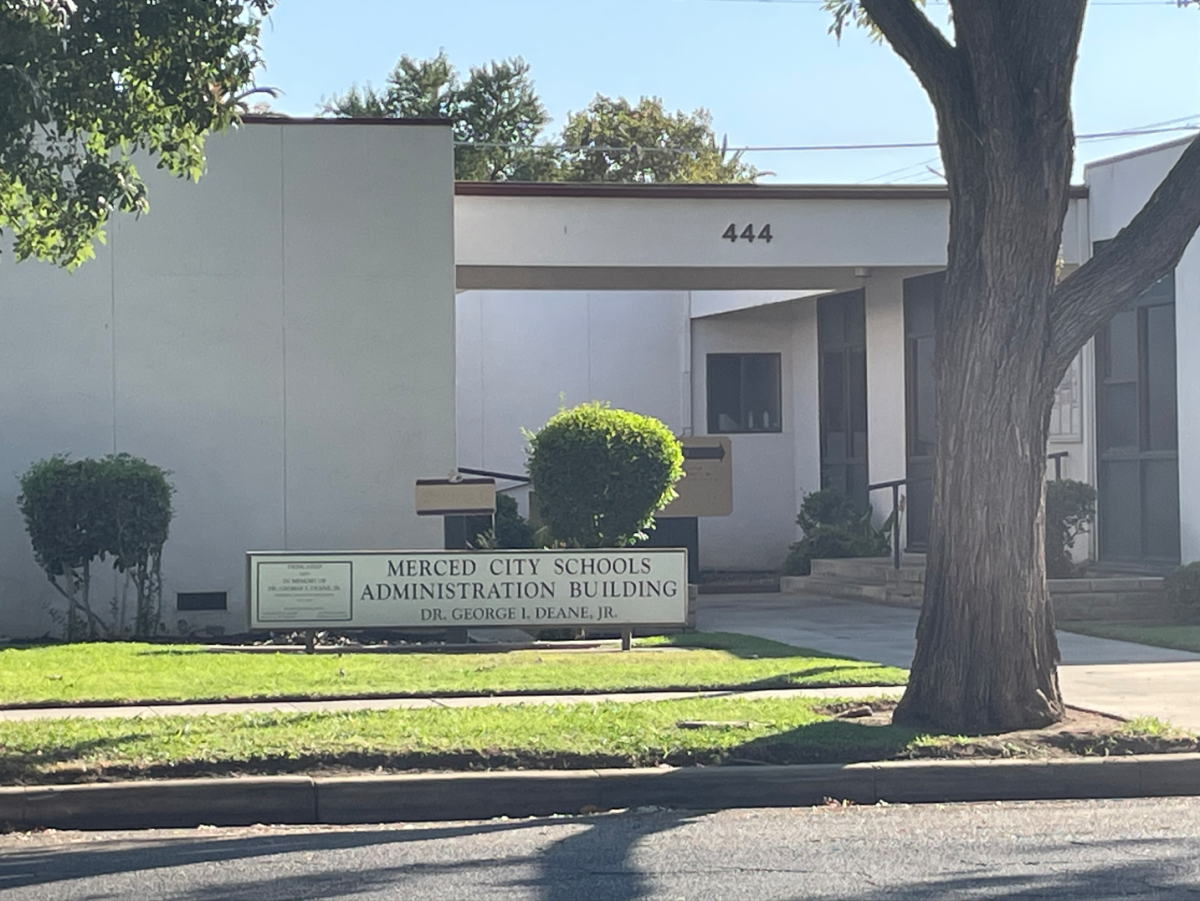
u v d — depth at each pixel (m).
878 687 12.84
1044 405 10.84
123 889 6.96
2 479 18.53
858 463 28.27
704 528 30.52
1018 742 9.98
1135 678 13.61
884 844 7.92
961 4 10.51
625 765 9.40
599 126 53.50
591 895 6.77
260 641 17.86
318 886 7.00
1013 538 10.69
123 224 18.89
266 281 19.16
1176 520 21.58
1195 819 8.67
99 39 11.09
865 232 22.47
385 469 19.28
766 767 9.35
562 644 16.34
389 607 16.14
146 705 11.88
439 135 19.48
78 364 18.77
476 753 9.37
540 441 17.92
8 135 10.18
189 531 18.88
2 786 8.69
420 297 19.41
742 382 31.06
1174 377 21.62
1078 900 6.66
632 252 21.86
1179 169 10.80
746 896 6.73
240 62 11.63
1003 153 10.52
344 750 9.33
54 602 18.53
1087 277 10.81
